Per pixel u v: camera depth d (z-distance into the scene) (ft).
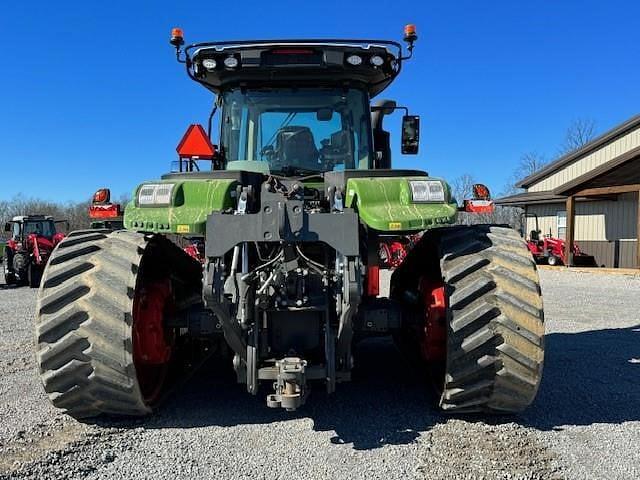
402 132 18.26
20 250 58.95
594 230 84.53
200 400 14.15
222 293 10.96
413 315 14.02
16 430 12.00
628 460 10.46
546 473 9.89
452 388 11.85
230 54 15.34
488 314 11.38
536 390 11.62
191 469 10.12
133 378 11.51
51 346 11.39
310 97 16.15
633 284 50.75
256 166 15.70
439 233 13.15
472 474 9.82
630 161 64.54
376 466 10.19
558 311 31.78
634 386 15.48
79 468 10.11
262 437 11.63
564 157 90.58
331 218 11.14
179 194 12.10
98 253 12.12
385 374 16.65
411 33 16.07
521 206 102.37
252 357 11.41
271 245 11.84
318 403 13.87
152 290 13.24
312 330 11.97
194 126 14.30
